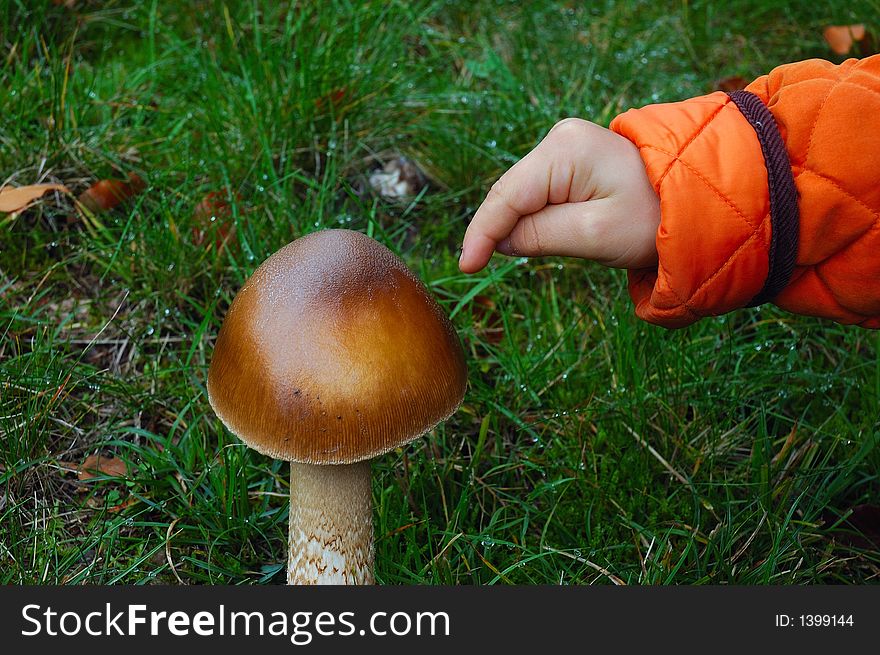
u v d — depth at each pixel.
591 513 0.70
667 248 0.60
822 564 0.67
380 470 0.71
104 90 0.89
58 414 0.72
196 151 0.85
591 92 0.97
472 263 0.62
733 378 0.76
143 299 0.78
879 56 0.60
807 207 0.60
